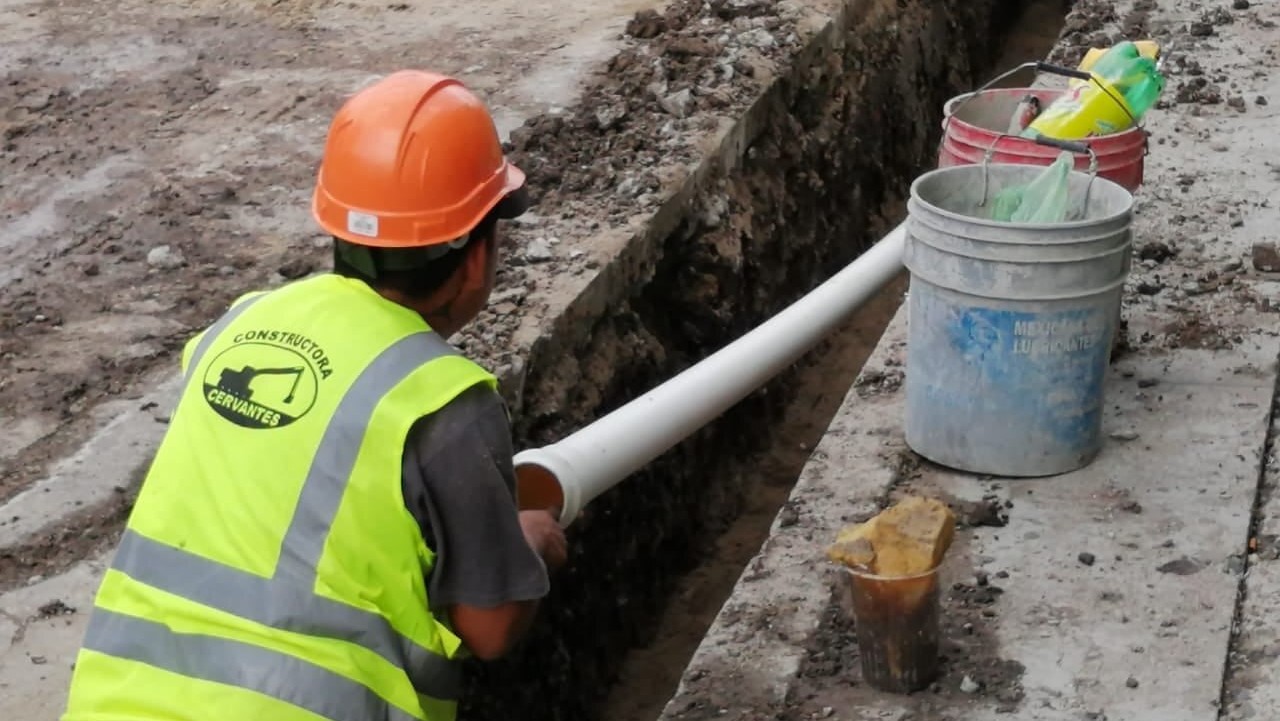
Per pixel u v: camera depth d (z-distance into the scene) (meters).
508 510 2.21
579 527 4.83
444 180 2.28
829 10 7.65
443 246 2.30
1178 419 4.35
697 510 5.82
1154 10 7.81
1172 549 3.78
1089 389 4.03
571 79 6.71
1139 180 4.39
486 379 2.22
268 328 2.28
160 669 2.17
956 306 3.96
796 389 6.82
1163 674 3.34
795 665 3.44
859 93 7.92
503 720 4.34
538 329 4.68
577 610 4.86
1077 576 3.69
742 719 3.28
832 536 3.90
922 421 4.18
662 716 3.31
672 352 5.75
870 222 8.09
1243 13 7.78
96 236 5.62
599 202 5.60
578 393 4.84
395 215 2.27
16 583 3.75
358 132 2.29
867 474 4.18
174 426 2.29
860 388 4.67
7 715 3.28
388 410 2.15
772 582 3.74
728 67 6.76
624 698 5.03
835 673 3.42
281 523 2.15
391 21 7.78
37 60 7.42
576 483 2.99
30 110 6.81
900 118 8.55
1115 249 3.86
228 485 2.19
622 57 6.90
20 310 5.10
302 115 6.62
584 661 4.91
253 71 7.17
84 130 6.58
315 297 2.30
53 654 3.50
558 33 7.41
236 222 5.68
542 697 4.61
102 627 2.25
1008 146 4.30
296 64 7.23
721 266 5.96
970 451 4.11
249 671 2.13
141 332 4.96
